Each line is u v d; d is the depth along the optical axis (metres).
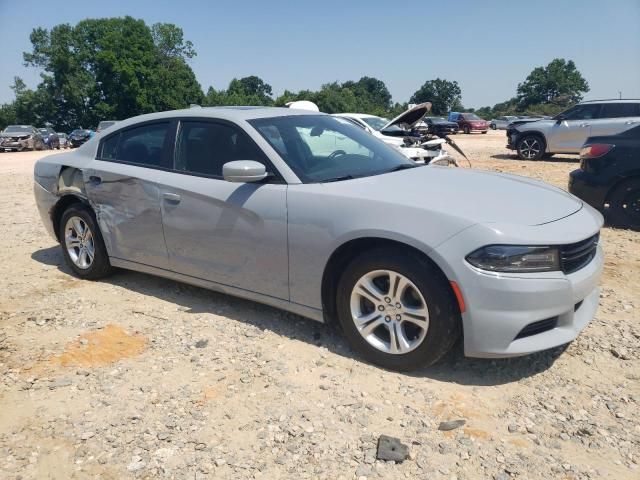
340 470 2.43
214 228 3.85
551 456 2.49
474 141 27.81
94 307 4.36
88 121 73.50
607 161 6.65
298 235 3.42
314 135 4.09
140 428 2.76
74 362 3.47
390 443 2.57
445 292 2.96
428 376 3.18
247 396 3.01
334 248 3.28
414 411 2.84
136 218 4.38
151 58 70.12
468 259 2.87
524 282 2.83
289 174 3.60
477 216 2.97
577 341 3.55
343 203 3.29
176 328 3.91
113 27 71.62
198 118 4.19
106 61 67.00
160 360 3.46
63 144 38.59
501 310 2.84
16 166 17.69
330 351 3.49
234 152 3.89
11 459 2.57
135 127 4.62
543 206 3.23
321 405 2.90
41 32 71.81
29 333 3.91
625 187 6.61
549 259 2.89
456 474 2.39
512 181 3.70
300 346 3.57
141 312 4.23
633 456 2.48
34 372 3.35
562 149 14.91
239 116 3.99
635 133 6.58
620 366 3.25
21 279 5.12
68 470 2.48
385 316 3.20
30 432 2.76
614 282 4.71
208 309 4.24
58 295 4.66
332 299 3.49
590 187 6.82
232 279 3.87
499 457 2.49
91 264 4.91
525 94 118.50
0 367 3.42
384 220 3.10
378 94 126.12
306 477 2.39
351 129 4.50
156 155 4.35
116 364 3.42
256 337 3.72
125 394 3.08
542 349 2.93
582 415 2.78
